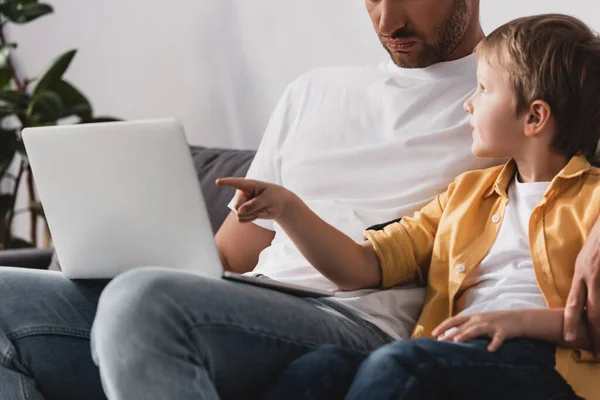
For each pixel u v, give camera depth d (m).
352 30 2.67
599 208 1.54
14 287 1.60
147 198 1.46
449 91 1.88
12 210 3.48
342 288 1.69
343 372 1.37
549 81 1.60
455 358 1.35
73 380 1.61
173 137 1.41
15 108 3.30
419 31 1.87
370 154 1.86
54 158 1.51
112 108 3.68
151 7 3.42
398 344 1.35
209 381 1.33
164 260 1.49
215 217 2.38
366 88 1.94
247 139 3.12
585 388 1.44
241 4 3.03
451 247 1.67
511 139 1.65
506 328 1.42
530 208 1.62
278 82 2.94
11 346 1.57
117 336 1.29
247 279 1.46
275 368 1.43
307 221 1.62
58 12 3.82
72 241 1.56
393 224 1.75
